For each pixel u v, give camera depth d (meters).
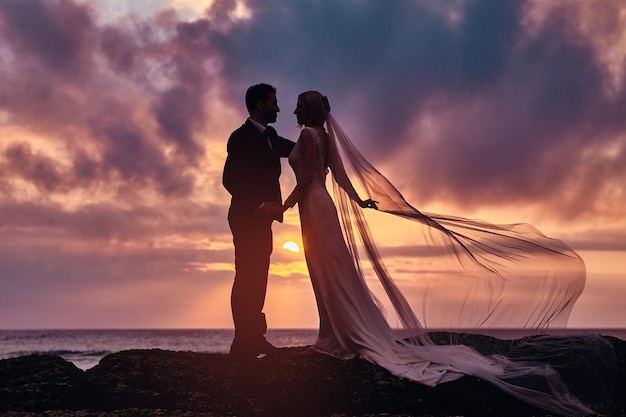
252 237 7.55
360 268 7.04
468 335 7.54
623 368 7.09
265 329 7.62
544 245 7.30
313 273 6.95
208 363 6.71
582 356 6.79
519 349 7.14
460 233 7.30
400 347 6.91
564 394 6.52
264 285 7.60
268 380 6.51
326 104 7.28
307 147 6.97
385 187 7.24
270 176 7.67
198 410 6.10
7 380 6.18
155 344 87.19
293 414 6.28
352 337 6.71
